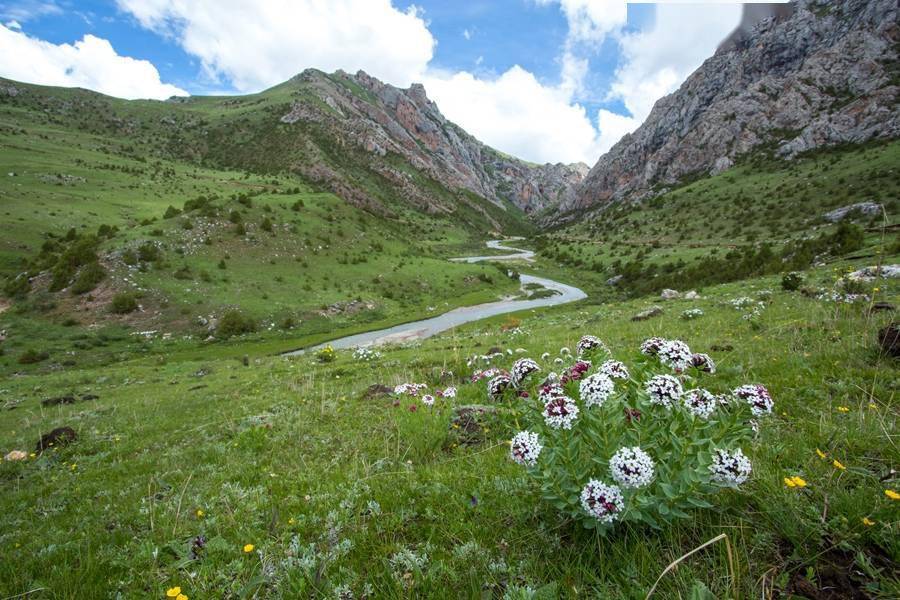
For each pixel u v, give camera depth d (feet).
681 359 13.47
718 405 11.58
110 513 20.18
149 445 37.96
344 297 321.11
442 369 50.21
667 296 108.99
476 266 488.02
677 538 9.84
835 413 16.99
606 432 10.87
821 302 48.24
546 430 11.90
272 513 15.79
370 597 10.23
